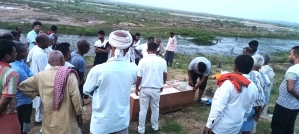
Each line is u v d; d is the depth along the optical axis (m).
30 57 4.89
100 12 51.06
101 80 2.98
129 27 31.08
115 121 3.15
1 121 2.90
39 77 3.05
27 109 3.99
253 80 4.11
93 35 22.39
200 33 33.72
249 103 3.28
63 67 3.08
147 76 4.63
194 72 6.71
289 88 4.00
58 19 30.02
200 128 5.59
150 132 5.15
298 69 3.98
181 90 6.26
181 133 5.29
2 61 2.89
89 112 5.88
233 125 3.25
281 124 4.34
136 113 5.54
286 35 49.81
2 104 2.77
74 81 3.05
